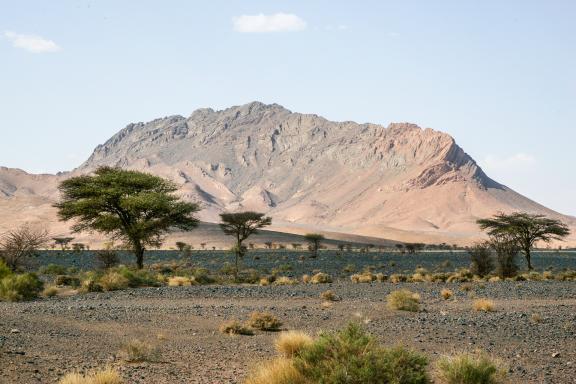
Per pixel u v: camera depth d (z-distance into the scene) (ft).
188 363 45.16
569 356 49.70
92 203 159.02
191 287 115.75
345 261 268.21
